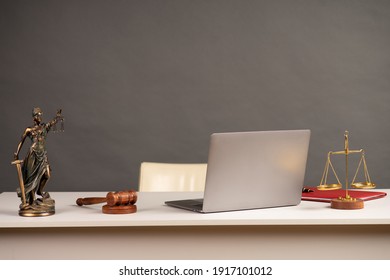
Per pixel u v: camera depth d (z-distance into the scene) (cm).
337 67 483
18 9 471
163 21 478
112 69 477
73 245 196
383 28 484
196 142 481
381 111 486
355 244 197
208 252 197
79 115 476
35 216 200
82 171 477
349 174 485
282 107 483
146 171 309
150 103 480
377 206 219
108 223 190
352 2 483
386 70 485
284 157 215
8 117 472
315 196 239
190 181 309
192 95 480
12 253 196
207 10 480
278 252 197
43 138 209
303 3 481
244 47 481
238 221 191
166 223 190
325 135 485
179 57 479
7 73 471
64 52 474
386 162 486
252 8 480
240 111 482
